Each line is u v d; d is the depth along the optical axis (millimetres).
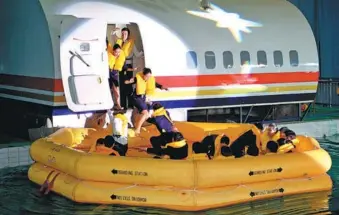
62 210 9523
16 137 14062
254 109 16219
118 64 13562
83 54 12695
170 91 14172
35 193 10453
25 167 12305
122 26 14266
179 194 9477
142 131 12711
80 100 12656
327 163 10578
